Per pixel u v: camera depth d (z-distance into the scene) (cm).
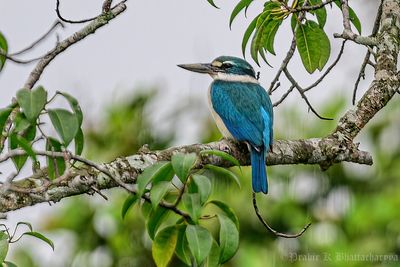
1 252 688
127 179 857
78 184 823
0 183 719
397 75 1021
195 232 671
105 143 1274
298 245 1230
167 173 718
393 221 1223
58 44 828
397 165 1276
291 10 966
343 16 1002
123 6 862
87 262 1245
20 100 649
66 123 667
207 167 695
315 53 1034
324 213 1252
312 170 1262
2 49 767
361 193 1266
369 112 1009
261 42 1004
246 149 1124
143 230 1243
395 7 1059
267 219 1240
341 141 999
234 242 685
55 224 1252
